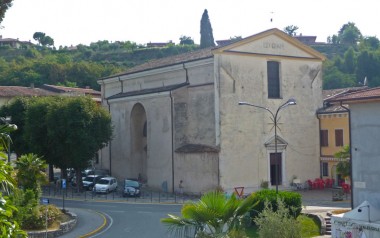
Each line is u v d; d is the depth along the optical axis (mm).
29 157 33875
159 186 52750
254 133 49969
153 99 53625
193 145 50500
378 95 26281
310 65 54125
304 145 53312
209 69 49156
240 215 16203
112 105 60062
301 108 53281
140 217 37406
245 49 49719
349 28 176375
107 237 31156
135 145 57719
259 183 49969
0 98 70000
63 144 49594
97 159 63094
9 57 155000
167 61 57219
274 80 52062
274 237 18391
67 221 34500
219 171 47531
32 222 32156
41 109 51000
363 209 24016
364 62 110375
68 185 56531
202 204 15945
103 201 45844
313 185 52562
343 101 28031
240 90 49344
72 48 179625
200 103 50188
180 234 18766
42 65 116250
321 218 31844
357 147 27859
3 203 8508
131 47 171125
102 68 119062
